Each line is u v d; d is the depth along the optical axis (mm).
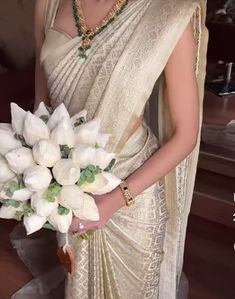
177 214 1369
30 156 981
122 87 1123
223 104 2768
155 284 1387
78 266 1333
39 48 1386
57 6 1258
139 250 1304
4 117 2297
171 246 1406
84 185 1003
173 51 1117
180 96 1137
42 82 1432
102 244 1297
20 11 2943
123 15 1138
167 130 1288
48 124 1041
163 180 1323
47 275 1951
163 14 1110
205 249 2188
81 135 1032
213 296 1930
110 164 1065
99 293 1365
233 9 2826
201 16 1174
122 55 1115
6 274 1995
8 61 2988
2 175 995
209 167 2348
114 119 1153
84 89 1169
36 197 974
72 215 1037
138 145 1241
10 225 2287
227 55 2852
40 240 2090
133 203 1157
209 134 2414
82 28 1169
